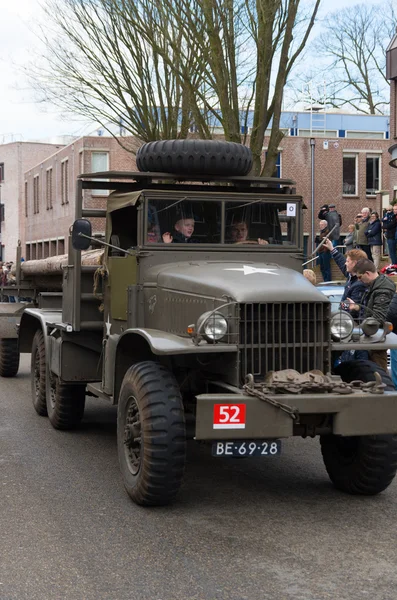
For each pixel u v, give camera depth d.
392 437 6.87
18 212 73.81
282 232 8.17
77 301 8.91
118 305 8.34
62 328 9.09
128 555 5.58
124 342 7.46
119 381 7.55
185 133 19.11
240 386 6.59
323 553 5.64
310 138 43.25
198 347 6.40
